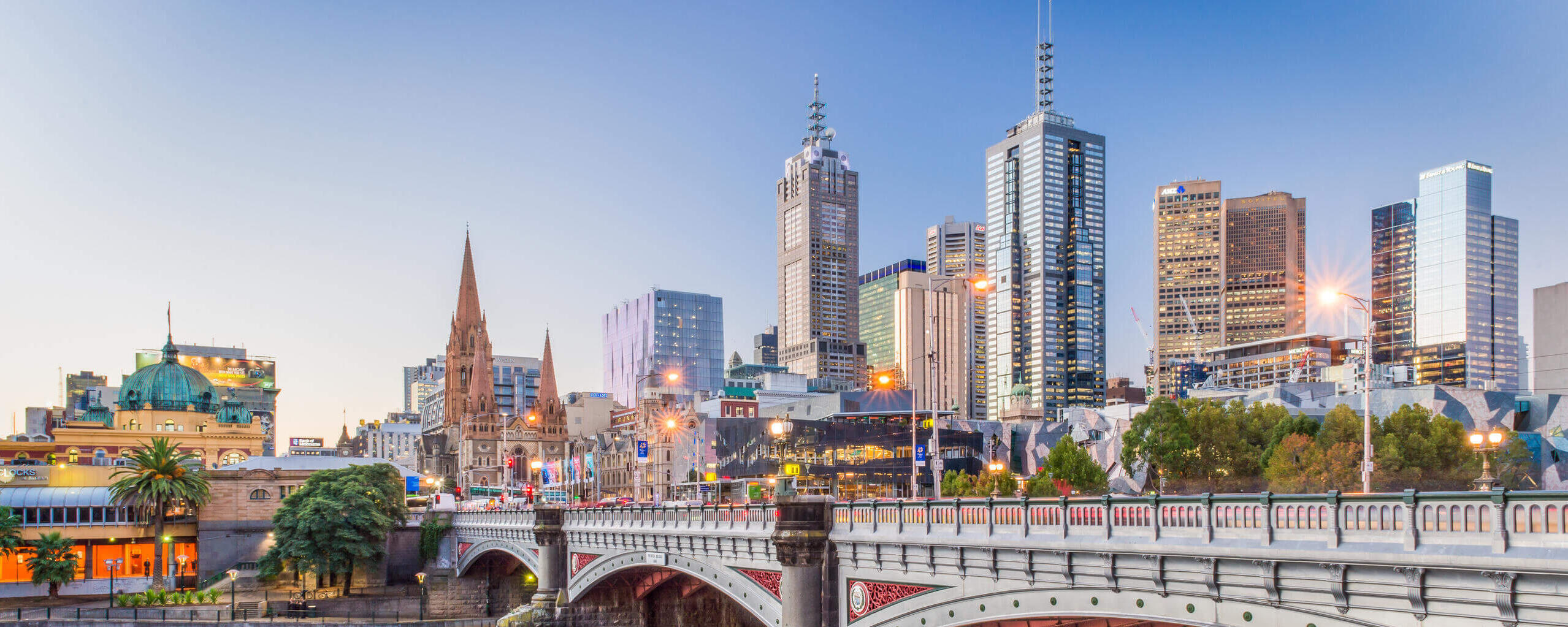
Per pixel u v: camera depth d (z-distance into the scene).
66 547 126.19
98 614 112.75
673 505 71.00
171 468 129.25
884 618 50.59
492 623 108.81
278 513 129.25
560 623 85.75
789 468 91.69
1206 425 138.50
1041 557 41.28
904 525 49.06
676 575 84.25
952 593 46.28
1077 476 133.38
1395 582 30.05
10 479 135.62
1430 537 29.48
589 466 149.50
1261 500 33.50
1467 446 120.50
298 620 109.88
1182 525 36.22
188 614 113.44
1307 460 116.94
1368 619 30.84
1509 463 123.69
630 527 74.62
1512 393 185.75
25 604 122.00
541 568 89.19
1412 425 125.88
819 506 54.69
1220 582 34.72
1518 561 27.00
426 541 134.12
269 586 131.62
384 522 128.50
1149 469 138.00
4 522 121.31
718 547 63.47
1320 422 184.75
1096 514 39.44
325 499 125.31
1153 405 139.38
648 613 88.56
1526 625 27.39
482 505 156.38
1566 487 154.88
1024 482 138.12
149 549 137.62
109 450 188.38
